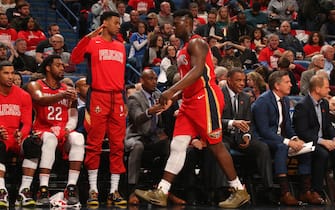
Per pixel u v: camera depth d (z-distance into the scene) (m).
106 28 8.16
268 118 8.67
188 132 7.61
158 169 8.75
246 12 16.73
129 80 13.59
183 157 7.64
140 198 7.66
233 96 8.73
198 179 8.67
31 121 7.99
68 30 16.23
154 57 13.60
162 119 8.85
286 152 8.45
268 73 11.99
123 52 8.27
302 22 17.44
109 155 8.32
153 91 8.74
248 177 8.76
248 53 13.90
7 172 8.23
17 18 14.14
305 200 8.60
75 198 7.79
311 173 8.73
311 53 15.15
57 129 8.14
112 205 7.93
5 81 7.79
